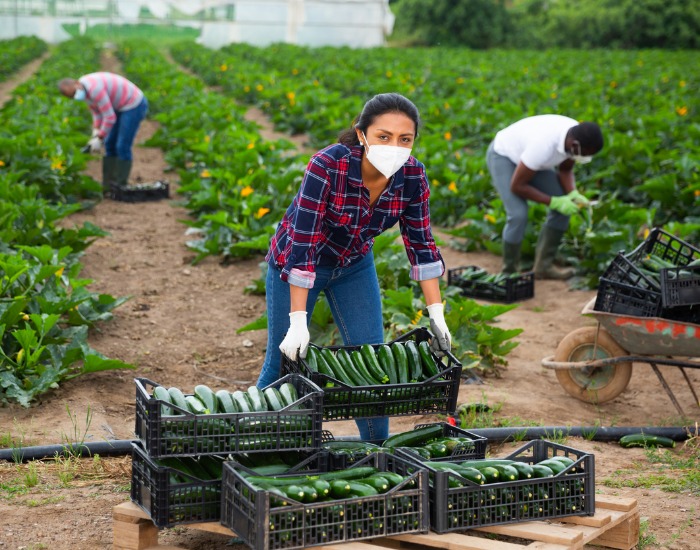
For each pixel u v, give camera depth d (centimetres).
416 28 6562
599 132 846
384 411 428
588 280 1002
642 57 4309
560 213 1003
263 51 4372
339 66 3391
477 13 6438
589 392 671
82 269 1012
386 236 845
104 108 1316
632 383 742
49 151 1332
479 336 724
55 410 620
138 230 1224
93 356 644
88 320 779
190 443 370
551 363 666
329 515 355
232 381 720
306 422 387
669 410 673
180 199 1436
